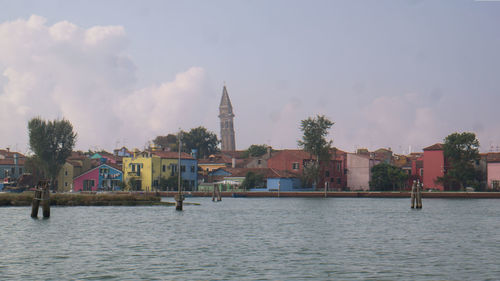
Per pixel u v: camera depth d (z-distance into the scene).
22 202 87.69
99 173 145.00
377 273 31.36
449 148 133.25
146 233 50.12
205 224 59.31
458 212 79.19
